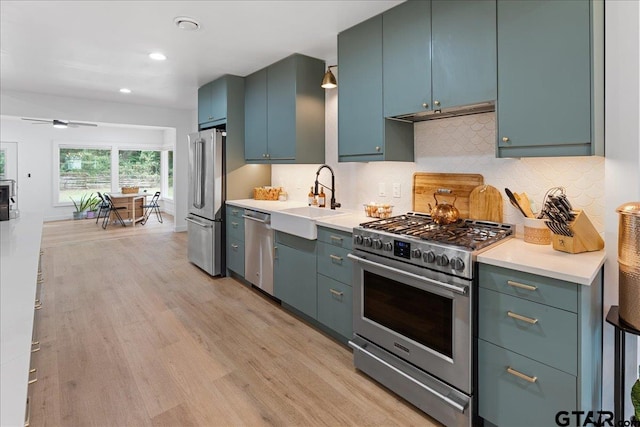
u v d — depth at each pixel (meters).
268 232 3.32
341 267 2.51
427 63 2.14
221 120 4.09
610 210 1.67
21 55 3.41
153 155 9.73
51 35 2.90
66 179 8.38
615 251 1.66
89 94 5.16
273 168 4.35
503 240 1.97
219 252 4.12
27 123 7.68
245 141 4.11
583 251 1.71
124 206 7.92
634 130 1.59
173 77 4.14
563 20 1.61
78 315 3.09
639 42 1.56
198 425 1.81
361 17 2.51
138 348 2.55
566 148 1.63
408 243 1.89
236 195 4.13
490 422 1.69
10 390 0.75
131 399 1.99
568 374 1.42
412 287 1.90
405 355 1.96
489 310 1.65
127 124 6.01
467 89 1.95
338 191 3.40
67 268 4.47
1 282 1.48
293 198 4.04
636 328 1.40
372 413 1.91
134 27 2.74
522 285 1.52
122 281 4.00
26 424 0.69
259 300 3.47
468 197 2.37
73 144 8.30
